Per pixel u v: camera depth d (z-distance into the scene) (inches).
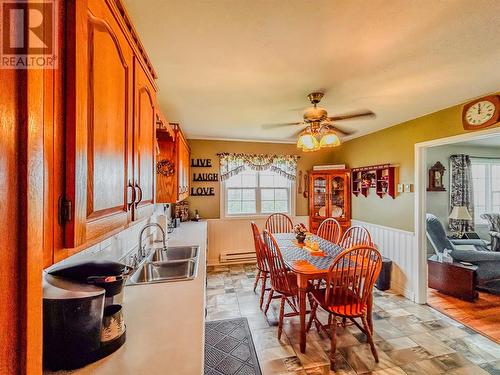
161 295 55.7
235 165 181.0
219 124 137.3
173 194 101.2
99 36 27.9
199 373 32.1
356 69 73.0
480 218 204.7
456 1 46.1
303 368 75.0
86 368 33.1
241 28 54.0
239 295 125.3
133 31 39.4
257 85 84.2
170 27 53.5
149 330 41.8
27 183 15.5
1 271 14.2
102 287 38.1
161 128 81.0
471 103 98.1
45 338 32.5
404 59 67.4
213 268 169.0
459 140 103.4
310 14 49.5
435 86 85.5
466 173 192.7
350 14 49.5
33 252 15.9
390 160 141.9
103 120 28.8
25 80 15.6
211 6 47.1
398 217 135.6
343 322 95.7
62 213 21.3
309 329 93.4
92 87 26.1
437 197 192.5
